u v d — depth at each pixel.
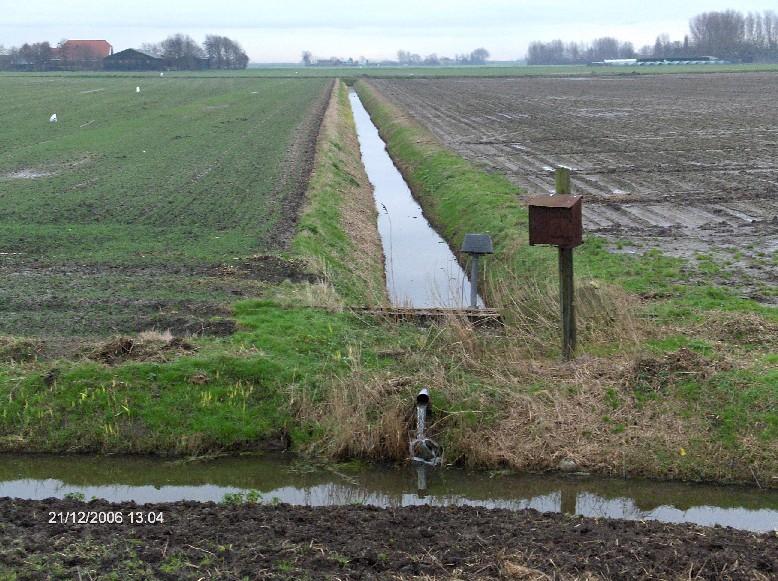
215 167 33.47
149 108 62.91
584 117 53.84
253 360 12.65
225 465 11.55
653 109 59.00
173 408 12.09
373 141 50.84
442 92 84.06
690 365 12.09
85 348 13.15
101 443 11.79
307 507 9.76
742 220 22.66
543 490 10.95
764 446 10.95
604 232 21.41
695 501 10.61
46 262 18.69
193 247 20.08
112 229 22.16
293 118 54.56
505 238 20.72
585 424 11.59
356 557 8.14
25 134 45.66
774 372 11.89
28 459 11.62
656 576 7.80
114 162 35.19
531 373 12.58
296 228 22.06
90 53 180.75
